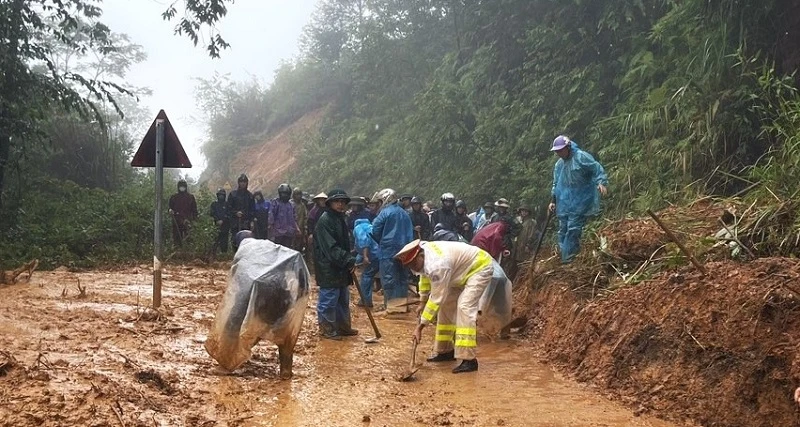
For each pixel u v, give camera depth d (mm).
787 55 10656
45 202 17500
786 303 5219
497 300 8328
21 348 6281
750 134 10125
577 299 7965
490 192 16328
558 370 7047
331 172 30047
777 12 10688
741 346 5273
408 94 28141
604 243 8500
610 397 5988
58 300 9336
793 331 5043
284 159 37719
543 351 7859
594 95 14984
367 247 11078
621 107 13523
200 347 7238
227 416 5164
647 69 13000
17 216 16234
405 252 7152
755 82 10211
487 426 5242
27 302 8969
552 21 16641
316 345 8125
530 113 16375
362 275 11195
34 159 21594
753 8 10594
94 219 16812
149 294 10586
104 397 4922
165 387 5625
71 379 5250
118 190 23531
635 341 6207
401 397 5996
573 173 9516
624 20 14672
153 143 9148
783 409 4781
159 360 6539
